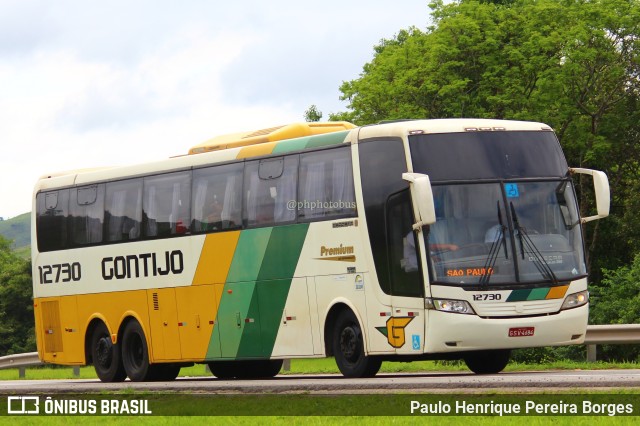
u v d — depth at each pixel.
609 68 63.41
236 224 27.81
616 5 63.03
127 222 31.05
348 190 24.97
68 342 32.91
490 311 23.14
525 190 24.00
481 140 24.25
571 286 23.73
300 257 26.06
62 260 33.06
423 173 23.72
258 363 31.52
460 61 66.38
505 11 67.19
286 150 26.73
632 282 50.47
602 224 64.75
